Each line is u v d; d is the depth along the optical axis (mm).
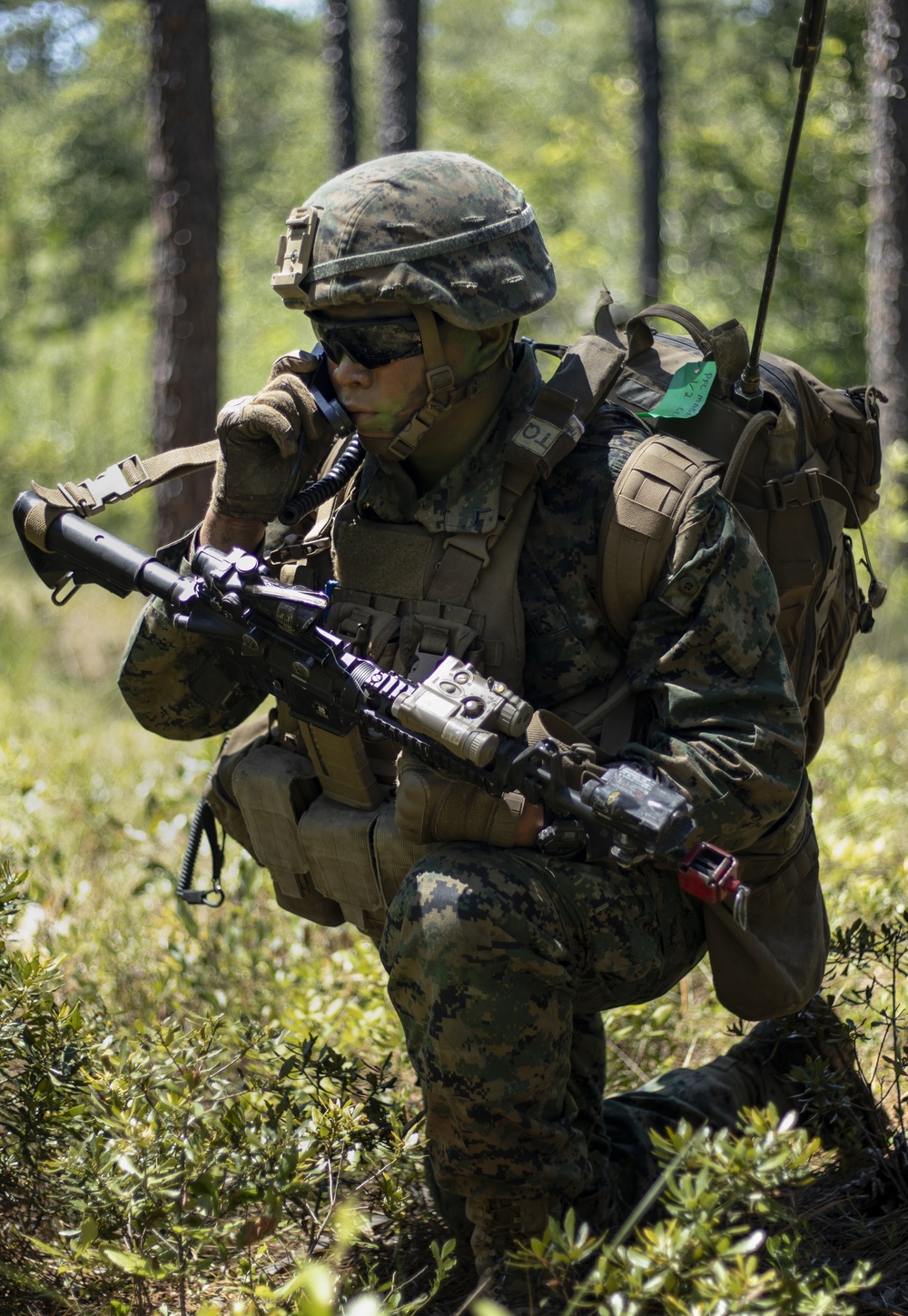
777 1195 5164
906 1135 5469
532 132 55062
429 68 63000
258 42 57500
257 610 4574
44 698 14773
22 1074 4832
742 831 4504
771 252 4527
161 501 17188
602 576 4602
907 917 5715
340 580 4832
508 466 4676
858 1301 4441
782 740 4508
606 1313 3525
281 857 5145
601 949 4574
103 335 36438
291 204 50406
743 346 4723
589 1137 5125
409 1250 5031
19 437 33656
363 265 4449
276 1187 4184
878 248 20172
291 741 5207
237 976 7039
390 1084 5055
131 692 5457
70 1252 4211
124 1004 6785
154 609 5250
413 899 4410
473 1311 4359
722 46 45312
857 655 15234
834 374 36250
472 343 4621
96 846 9336
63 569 5266
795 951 4965
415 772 4488
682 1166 4395
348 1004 6316
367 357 4586
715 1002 6719
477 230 4570
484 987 4297
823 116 33000
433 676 4297
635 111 37719
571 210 43750
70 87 49344
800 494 4777
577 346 4730
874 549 18484
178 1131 4320
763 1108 5637
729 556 4488
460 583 4629
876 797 9031
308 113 57812
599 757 4660
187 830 8758
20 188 48906
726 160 39188
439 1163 4508
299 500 4660
